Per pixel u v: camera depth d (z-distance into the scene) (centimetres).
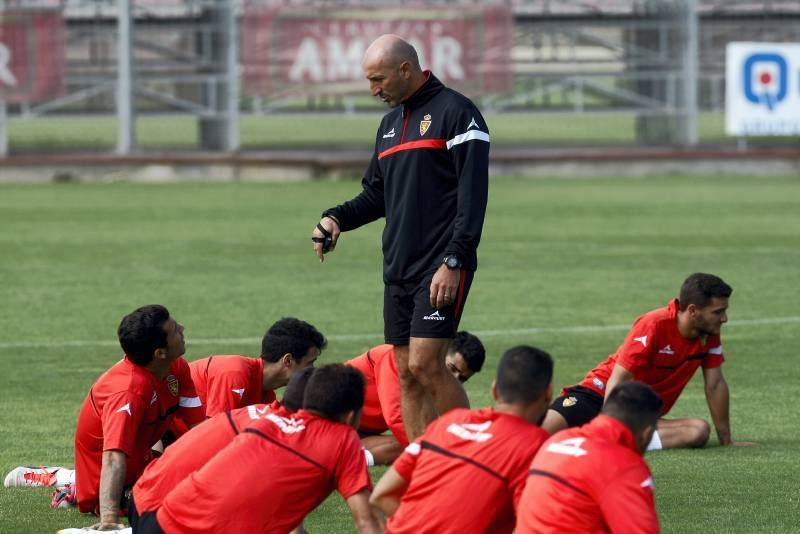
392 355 2930
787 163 11650
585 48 15862
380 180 2677
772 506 2556
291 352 2652
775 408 3534
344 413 1970
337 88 11569
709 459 2967
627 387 1809
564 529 1733
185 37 12044
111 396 2436
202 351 4344
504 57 11538
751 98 11394
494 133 14100
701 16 12475
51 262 6481
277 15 11475
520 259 6631
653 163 11606
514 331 4716
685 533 2381
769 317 4991
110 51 12388
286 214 8638
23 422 3362
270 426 1975
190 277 6012
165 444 2706
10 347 4412
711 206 9150
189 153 11581
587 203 9381
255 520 1930
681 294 2967
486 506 1833
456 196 2488
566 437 1789
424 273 2492
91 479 2502
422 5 11431
